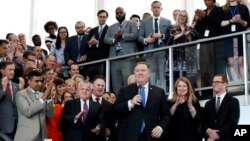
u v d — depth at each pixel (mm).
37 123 6691
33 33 13484
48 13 13695
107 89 9344
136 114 6129
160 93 6312
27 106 6617
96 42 9781
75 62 10070
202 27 8805
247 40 7953
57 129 7125
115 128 6875
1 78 7191
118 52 9492
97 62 9578
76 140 6719
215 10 8711
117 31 9602
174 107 6527
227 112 6551
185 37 8938
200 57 8383
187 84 6621
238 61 8008
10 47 9703
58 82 7898
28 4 13641
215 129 6516
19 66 9031
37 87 6840
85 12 13617
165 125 6125
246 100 7840
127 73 9117
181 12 9109
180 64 8562
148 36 9367
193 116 6492
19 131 6590
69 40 10219
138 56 9023
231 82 8062
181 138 6469
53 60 9602
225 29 8523
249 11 8633
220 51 8195
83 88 6973
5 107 6695
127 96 6285
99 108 6957
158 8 9430
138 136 6031
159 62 8766
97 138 6844
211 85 8227
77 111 6895
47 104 6879
